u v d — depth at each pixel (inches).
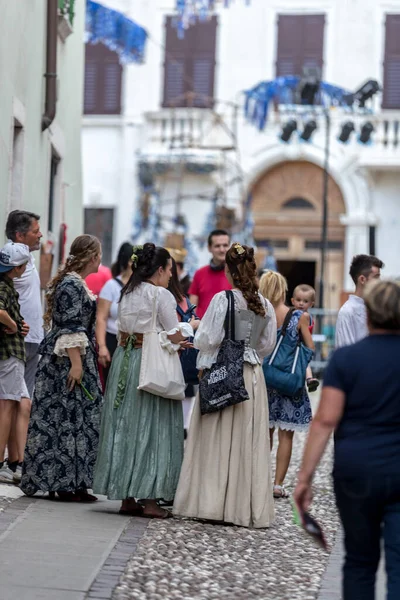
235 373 705.0
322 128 2407.7
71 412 760.3
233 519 712.4
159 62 2440.9
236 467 715.4
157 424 725.9
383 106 2377.0
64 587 542.0
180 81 2437.3
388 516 449.4
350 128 2084.2
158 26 2440.9
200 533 689.6
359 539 454.6
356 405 454.0
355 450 448.8
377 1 2378.2
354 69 2389.3
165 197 2417.6
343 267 2432.3
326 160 2092.8
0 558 589.9
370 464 445.1
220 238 1015.0
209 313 714.8
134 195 2434.8
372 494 445.7
